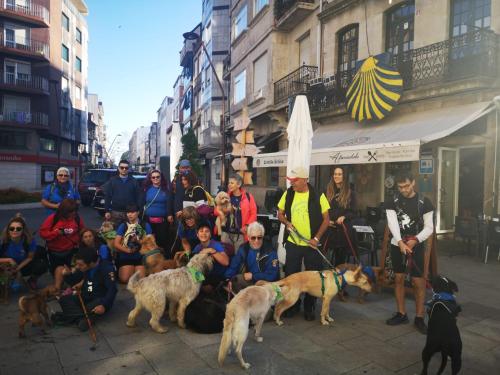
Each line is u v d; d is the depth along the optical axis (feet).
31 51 107.34
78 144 143.64
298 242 15.33
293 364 11.23
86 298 14.40
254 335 13.32
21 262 17.52
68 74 127.65
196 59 119.85
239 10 66.74
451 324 10.21
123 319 14.74
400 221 14.37
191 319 13.62
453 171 32.58
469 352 12.09
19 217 17.74
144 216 20.99
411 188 14.19
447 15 30.27
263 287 12.42
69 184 20.97
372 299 17.72
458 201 32.42
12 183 104.27
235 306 11.10
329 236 18.04
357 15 39.11
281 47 51.88
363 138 31.30
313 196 15.21
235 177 18.25
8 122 101.24
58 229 17.93
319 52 44.65
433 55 30.63
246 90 62.13
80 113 139.44
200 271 13.96
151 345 12.39
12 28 105.81
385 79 32.60
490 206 27.68
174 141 40.27
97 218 45.50
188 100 135.44
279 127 52.65
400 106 33.32
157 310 13.19
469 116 24.67
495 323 14.46
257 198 60.80
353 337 13.24
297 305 15.42
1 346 12.23
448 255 26.30
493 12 27.48
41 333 13.26
